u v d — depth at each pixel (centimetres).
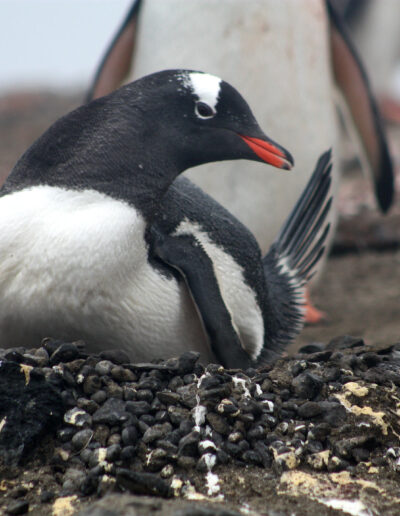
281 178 1106
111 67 1204
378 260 1806
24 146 2861
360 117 1378
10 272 591
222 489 516
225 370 613
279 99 1105
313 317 1277
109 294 602
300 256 815
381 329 1220
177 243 643
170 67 1109
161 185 627
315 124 1149
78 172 605
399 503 512
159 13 1120
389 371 636
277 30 1100
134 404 558
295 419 580
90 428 548
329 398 593
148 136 624
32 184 614
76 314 602
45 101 3759
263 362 730
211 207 701
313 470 545
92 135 618
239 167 1080
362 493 521
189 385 579
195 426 552
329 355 661
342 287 1600
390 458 560
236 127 641
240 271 682
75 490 515
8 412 535
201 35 1089
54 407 547
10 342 630
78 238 582
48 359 580
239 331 691
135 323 628
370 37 3008
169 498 506
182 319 650
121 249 592
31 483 518
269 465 545
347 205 2055
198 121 636
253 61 1091
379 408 591
